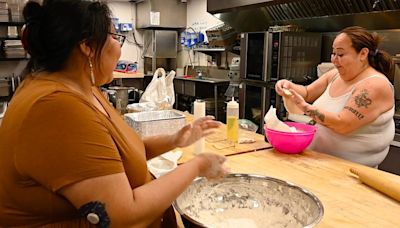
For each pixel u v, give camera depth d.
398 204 1.24
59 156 0.72
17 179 0.77
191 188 1.19
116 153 0.78
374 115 1.78
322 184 1.41
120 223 0.75
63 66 0.85
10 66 5.03
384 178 1.33
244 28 4.64
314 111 1.80
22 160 0.73
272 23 4.25
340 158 1.83
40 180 0.73
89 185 0.72
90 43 0.83
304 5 3.65
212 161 0.98
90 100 0.88
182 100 6.00
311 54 3.86
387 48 3.28
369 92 1.76
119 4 6.56
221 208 1.25
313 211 1.08
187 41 6.38
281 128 1.84
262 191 1.25
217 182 1.26
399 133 2.82
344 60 1.85
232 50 5.09
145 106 2.71
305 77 3.86
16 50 4.59
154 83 2.83
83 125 0.74
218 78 5.85
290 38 3.67
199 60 6.30
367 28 3.38
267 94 3.86
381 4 3.03
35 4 0.80
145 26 6.40
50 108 0.73
